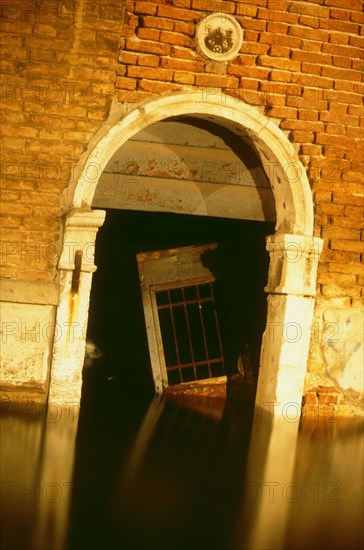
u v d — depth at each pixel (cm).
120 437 520
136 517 378
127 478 432
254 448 525
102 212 538
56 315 545
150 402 665
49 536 345
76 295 545
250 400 710
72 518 368
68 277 543
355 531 394
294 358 593
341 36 591
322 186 597
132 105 553
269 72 578
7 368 541
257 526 385
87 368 835
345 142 598
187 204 599
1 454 446
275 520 396
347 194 602
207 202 604
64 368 546
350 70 595
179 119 591
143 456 480
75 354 548
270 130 579
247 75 573
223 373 737
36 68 534
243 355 723
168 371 765
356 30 593
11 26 527
